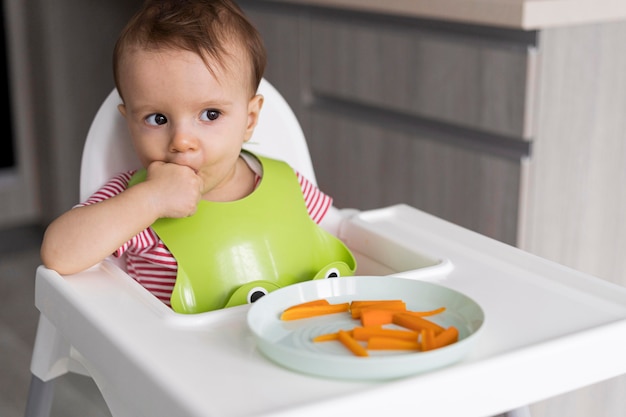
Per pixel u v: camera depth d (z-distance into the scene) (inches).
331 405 19.2
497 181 55.8
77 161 90.8
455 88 57.2
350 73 65.5
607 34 54.4
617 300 25.8
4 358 66.9
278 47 71.6
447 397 20.5
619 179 58.4
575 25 52.7
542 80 52.4
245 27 31.9
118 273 28.3
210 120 30.6
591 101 55.0
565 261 57.4
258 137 38.8
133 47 29.9
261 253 32.3
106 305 25.5
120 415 27.0
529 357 21.9
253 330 21.9
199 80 29.5
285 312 24.0
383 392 19.7
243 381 20.5
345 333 22.5
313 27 67.9
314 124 70.1
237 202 32.9
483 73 55.0
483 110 55.6
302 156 39.4
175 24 29.8
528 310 25.1
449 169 59.3
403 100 61.5
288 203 34.0
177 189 29.5
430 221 34.6
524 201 54.3
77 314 25.4
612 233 59.3
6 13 89.9
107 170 35.6
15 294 78.7
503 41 54.0
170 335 23.3
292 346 22.4
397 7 58.0
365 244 33.9
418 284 25.5
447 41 57.2
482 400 21.2
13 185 94.4
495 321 24.2
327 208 36.3
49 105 88.6
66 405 57.9
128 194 29.0
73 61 87.9
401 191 63.5
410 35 59.8
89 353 24.6
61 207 91.3
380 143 64.5
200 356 21.9
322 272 31.5
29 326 72.4
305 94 70.6
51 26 85.7
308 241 33.7
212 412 19.0
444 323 23.6
